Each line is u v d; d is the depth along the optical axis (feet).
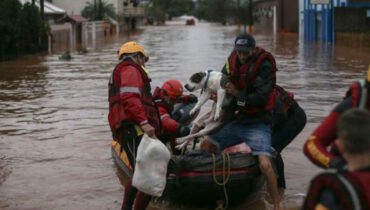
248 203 25.35
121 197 26.27
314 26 176.86
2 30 115.03
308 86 64.39
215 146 24.82
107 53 127.75
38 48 134.92
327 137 14.56
